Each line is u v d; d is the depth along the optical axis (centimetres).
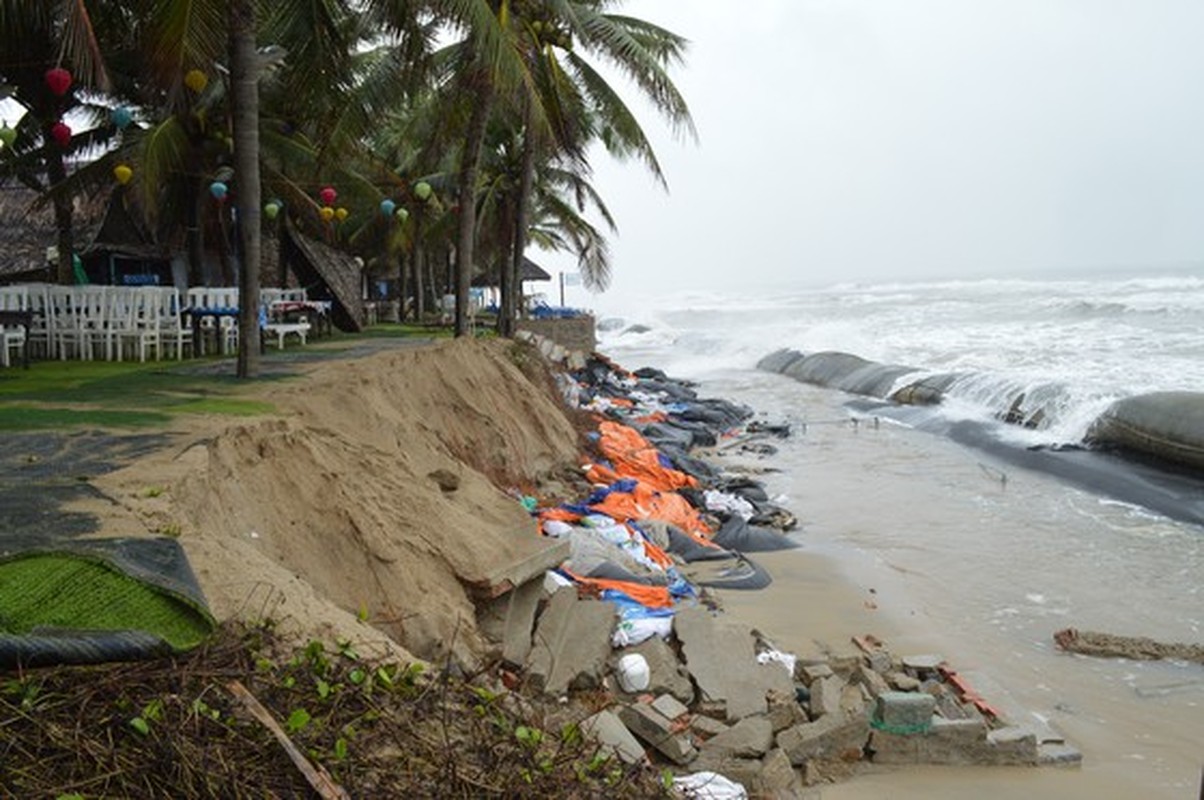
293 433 773
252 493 687
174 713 329
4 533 460
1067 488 1614
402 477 827
